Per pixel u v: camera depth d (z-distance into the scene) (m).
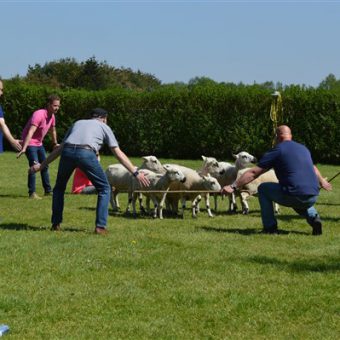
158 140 31.61
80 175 15.81
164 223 11.30
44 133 14.95
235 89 30.17
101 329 5.70
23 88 34.00
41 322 5.86
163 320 5.93
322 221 11.72
